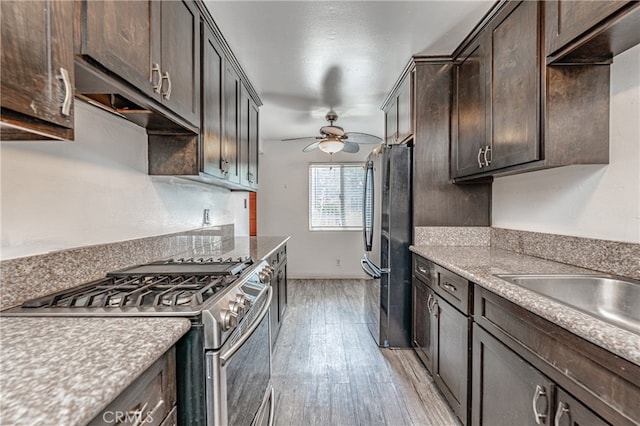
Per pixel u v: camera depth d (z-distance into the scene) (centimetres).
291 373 241
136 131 171
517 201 228
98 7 94
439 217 265
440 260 195
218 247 279
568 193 179
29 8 70
